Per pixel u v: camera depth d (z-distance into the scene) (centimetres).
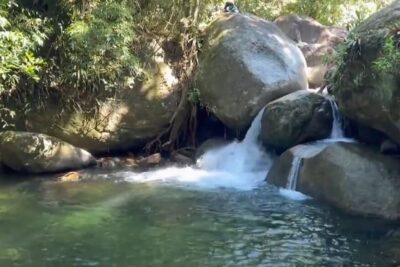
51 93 1004
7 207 762
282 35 1073
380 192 720
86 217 722
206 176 935
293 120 879
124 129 1042
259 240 643
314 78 1088
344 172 753
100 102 1023
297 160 833
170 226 689
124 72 1019
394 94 716
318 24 1194
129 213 739
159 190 848
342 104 820
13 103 990
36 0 997
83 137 1020
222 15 1110
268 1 1367
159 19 1105
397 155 772
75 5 980
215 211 745
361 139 837
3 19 780
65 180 910
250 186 867
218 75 1005
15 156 946
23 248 620
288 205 763
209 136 1096
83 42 932
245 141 972
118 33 952
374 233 659
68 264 580
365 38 772
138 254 605
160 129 1066
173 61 1092
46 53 994
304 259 591
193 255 603
